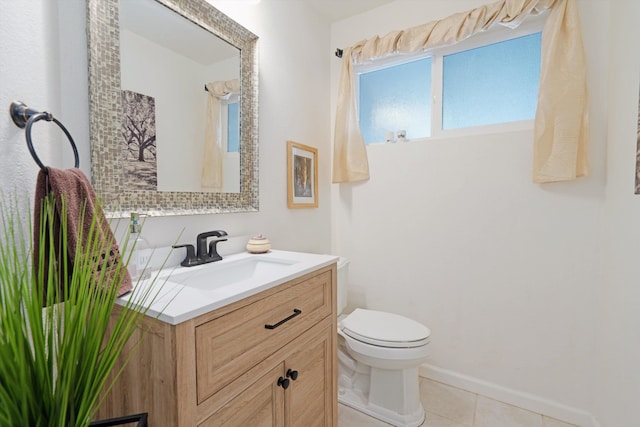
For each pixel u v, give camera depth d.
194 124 1.23
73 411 0.49
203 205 1.26
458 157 1.80
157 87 1.09
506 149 1.67
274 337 0.93
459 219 1.81
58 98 0.83
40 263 0.55
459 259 1.82
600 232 1.46
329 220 2.22
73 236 0.67
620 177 1.28
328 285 1.24
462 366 1.82
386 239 2.05
